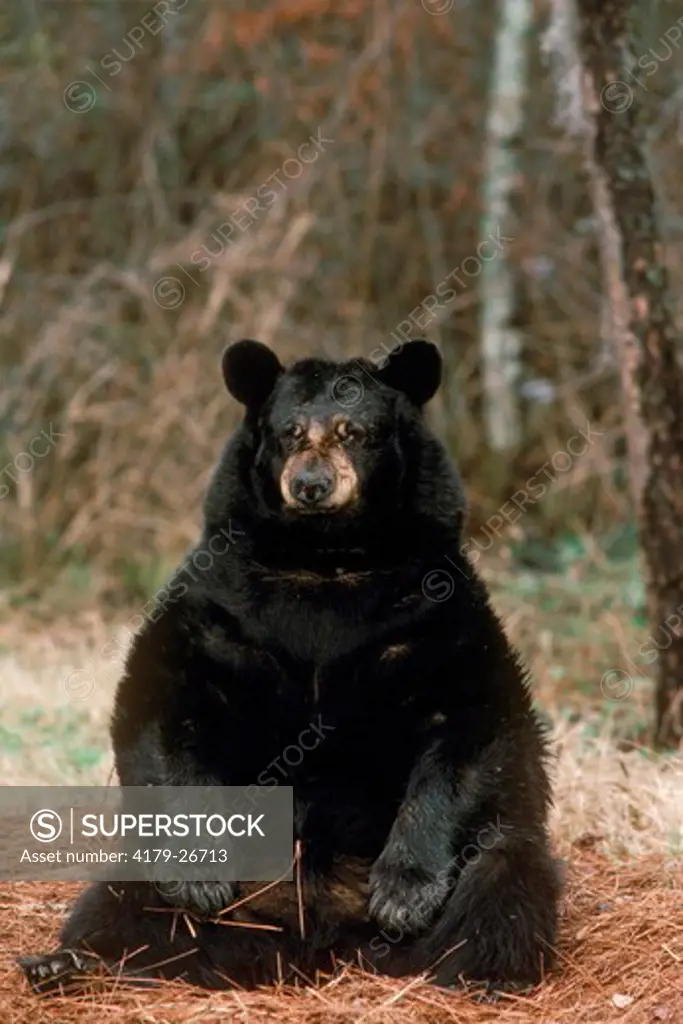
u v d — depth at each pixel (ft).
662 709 39.22
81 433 65.77
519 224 67.82
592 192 39.19
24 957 25.68
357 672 26.17
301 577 26.21
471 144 69.62
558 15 39.37
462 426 65.67
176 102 70.90
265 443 26.53
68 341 65.87
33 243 70.69
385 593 26.11
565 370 66.49
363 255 68.03
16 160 72.02
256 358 27.12
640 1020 23.81
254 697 26.23
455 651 26.20
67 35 71.36
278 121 70.44
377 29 67.26
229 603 26.08
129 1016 24.06
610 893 29.27
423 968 25.53
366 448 26.21
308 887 26.30
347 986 25.36
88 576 60.85
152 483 62.75
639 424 38.75
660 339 38.63
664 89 67.41
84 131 71.82
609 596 54.70
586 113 38.73
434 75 70.44
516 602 53.62
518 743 26.35
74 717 44.09
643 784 34.71
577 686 46.14
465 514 27.14
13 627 55.83
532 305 69.51
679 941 26.37
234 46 71.15
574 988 25.14
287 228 67.15
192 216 71.97
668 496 38.75
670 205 65.16
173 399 63.16
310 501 25.36
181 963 25.53
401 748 26.37
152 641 26.32
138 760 25.91
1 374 66.85
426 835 25.63
